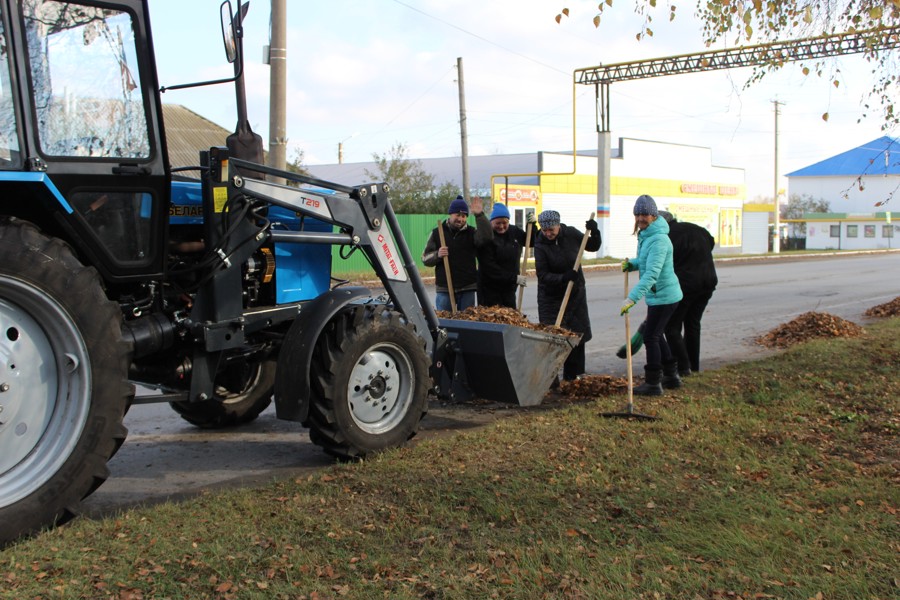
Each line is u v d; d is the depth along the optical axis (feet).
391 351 18.24
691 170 164.55
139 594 10.94
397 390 18.44
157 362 17.07
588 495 14.97
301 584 11.29
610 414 20.99
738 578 11.66
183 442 20.18
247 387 21.71
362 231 18.58
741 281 78.95
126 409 13.80
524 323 22.72
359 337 17.31
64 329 13.00
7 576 11.30
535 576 11.59
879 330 38.47
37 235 12.90
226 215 16.21
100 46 14.26
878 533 13.38
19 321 12.85
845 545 12.85
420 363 18.66
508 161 148.36
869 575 11.85
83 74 14.10
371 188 18.72
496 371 21.16
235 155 16.72
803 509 14.40
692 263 26.00
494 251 26.66
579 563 11.98
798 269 102.73
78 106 14.06
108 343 13.42
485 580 11.52
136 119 14.78
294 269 18.94
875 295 62.90
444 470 16.37
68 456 13.02
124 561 11.93
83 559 11.98
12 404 12.73
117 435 13.56
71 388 13.23
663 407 21.99
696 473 16.42
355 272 73.41
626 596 11.05
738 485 15.72
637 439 18.80
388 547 12.61
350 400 17.48
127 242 15.02
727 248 180.04
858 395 23.43
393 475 16.08
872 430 19.84
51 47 13.71
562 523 13.60
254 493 15.16
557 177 132.46
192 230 17.40
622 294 62.64
